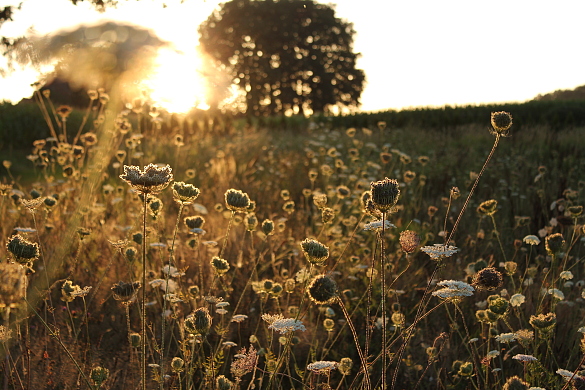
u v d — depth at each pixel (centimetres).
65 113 612
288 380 304
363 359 185
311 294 188
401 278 418
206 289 369
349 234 499
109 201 571
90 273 381
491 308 252
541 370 254
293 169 955
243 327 342
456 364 292
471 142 1448
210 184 805
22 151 1272
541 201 595
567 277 308
